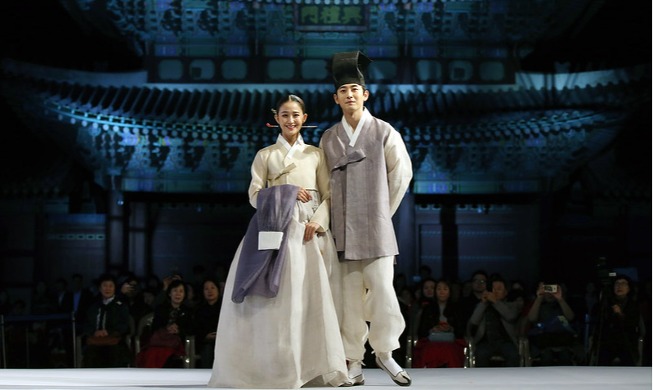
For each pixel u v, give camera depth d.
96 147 25.69
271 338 5.89
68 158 26.88
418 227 27.88
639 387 6.05
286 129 6.35
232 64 26.27
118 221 26.27
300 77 26.23
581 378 7.11
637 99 24.78
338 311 6.18
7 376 7.34
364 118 6.30
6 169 26.59
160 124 25.59
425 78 26.27
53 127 25.25
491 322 11.91
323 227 6.13
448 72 26.30
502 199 27.73
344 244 6.12
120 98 25.55
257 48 26.22
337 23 25.92
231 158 26.47
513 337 11.91
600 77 25.34
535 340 11.97
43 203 26.59
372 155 6.20
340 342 6.00
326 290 6.02
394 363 6.10
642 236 26.64
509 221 27.70
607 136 25.81
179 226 27.77
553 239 26.92
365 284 6.18
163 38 26.16
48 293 20.62
